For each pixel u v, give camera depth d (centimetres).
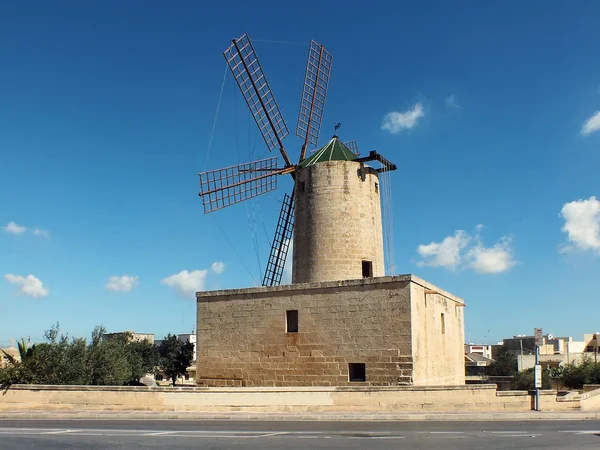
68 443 1559
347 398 2319
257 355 2712
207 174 3212
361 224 2998
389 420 2119
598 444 1477
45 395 2475
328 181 3019
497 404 2297
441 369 2808
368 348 2483
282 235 3409
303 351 2614
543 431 1747
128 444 1527
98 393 2441
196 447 1462
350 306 2548
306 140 3594
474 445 1466
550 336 10625
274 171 3447
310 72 3675
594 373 5038
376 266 3034
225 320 2819
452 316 3106
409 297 2434
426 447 1437
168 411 2348
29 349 2812
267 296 2741
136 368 4419
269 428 1853
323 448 1427
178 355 5672
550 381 4941
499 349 10031
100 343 3136
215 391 2392
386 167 3148
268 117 3512
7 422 2122
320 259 2948
